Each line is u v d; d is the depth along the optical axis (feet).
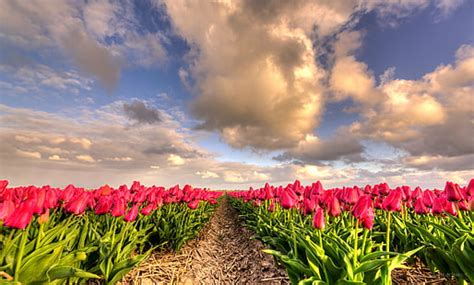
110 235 14.47
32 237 11.76
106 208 13.33
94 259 12.22
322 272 9.09
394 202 10.88
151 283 14.58
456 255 9.61
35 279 8.56
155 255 19.16
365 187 20.59
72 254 10.05
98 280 12.20
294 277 9.94
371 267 7.98
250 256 21.31
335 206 11.41
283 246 13.47
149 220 21.36
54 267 8.63
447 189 13.71
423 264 14.17
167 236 19.72
